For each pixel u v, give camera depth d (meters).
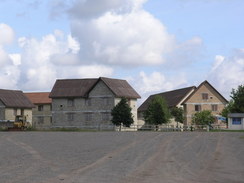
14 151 23.86
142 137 38.34
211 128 70.19
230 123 72.19
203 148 25.75
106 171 15.20
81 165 17.03
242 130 66.62
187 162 18.27
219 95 86.56
